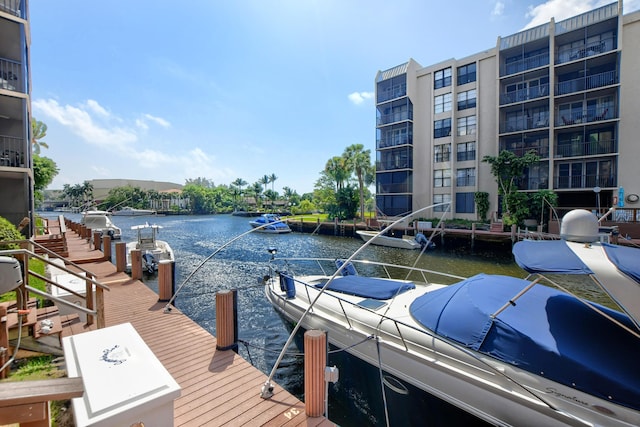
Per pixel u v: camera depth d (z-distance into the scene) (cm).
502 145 2475
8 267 344
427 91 2903
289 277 713
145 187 10231
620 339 366
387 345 482
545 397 354
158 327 571
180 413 343
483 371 396
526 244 469
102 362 251
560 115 2262
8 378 351
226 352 484
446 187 2766
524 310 427
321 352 343
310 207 6397
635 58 1995
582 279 1277
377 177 3102
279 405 363
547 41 2289
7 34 1170
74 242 1574
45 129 3769
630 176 1988
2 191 1312
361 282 714
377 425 477
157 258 1422
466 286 510
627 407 316
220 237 3095
